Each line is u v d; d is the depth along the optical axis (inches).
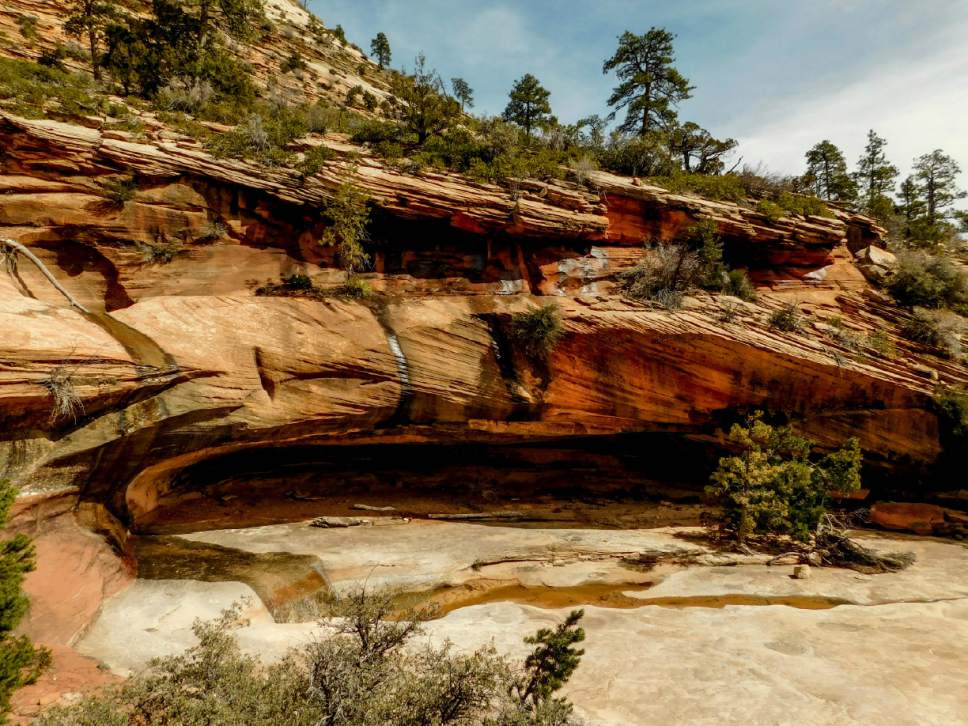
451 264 813.2
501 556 614.2
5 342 397.4
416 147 903.7
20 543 280.4
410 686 261.1
